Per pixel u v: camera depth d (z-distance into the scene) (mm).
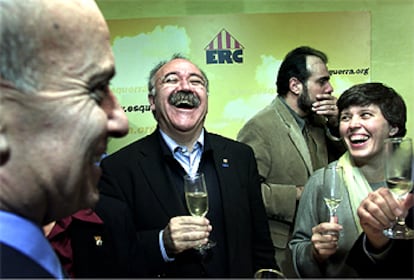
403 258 990
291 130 1573
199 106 1506
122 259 1126
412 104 1483
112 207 1204
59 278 543
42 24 463
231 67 1575
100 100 538
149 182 1410
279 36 1548
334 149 1554
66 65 482
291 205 1538
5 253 472
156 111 1543
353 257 1074
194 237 1238
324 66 1530
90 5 525
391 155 1086
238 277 1328
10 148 472
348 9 1514
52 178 491
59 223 1050
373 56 1524
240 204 1454
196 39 1544
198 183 1290
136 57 1537
